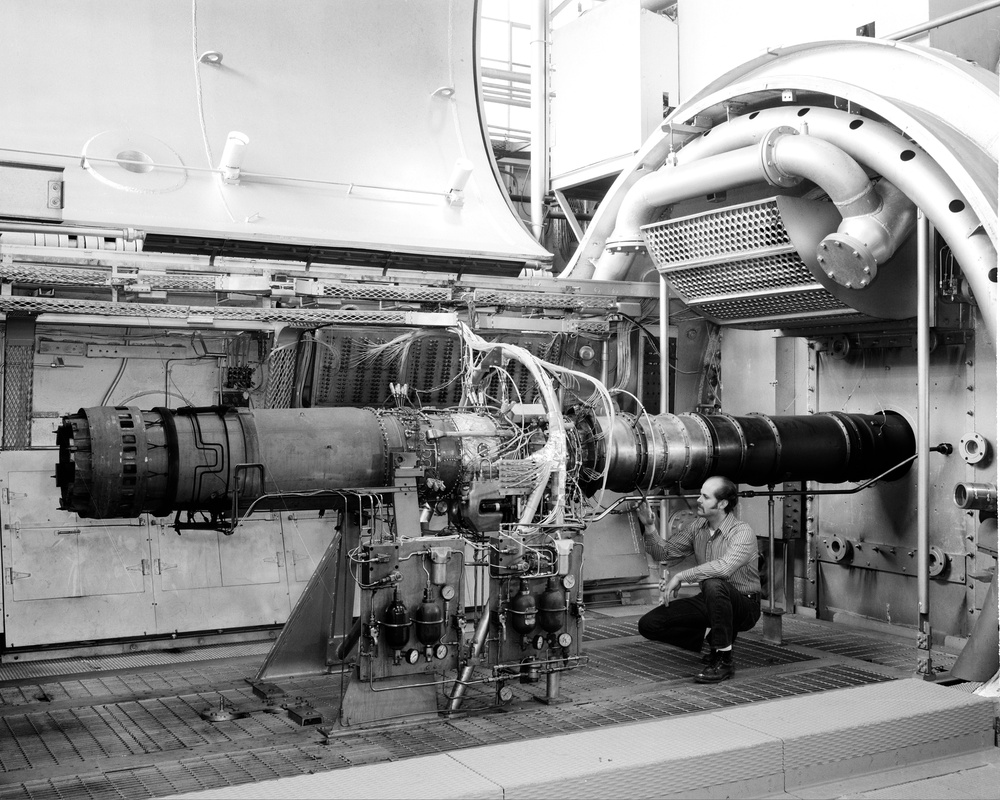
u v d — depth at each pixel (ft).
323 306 21.35
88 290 19.80
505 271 24.86
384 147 25.79
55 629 19.30
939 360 20.86
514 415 16.81
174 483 14.78
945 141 16.93
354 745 14.25
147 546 20.56
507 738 14.61
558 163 30.27
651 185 22.20
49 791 12.46
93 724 15.28
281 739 14.53
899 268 19.75
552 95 30.42
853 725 14.26
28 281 18.74
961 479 20.35
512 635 16.08
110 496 14.58
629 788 12.51
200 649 20.29
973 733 15.39
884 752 14.52
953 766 14.70
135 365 20.72
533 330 23.09
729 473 19.39
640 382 25.11
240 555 21.42
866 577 22.70
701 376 26.16
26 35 22.70
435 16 27.37
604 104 28.35
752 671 18.58
